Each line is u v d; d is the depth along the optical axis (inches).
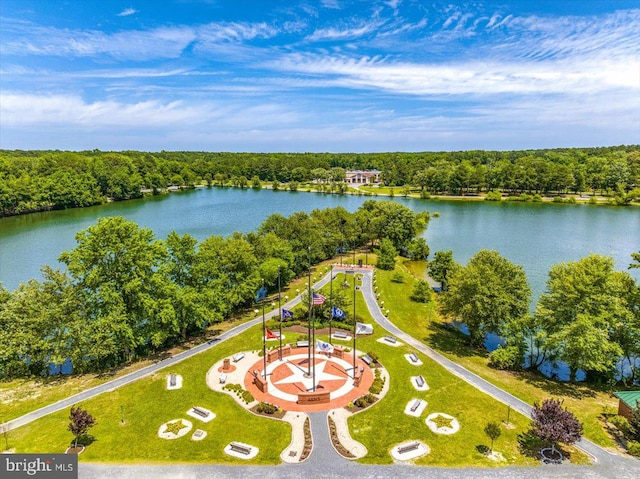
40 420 1653.5
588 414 1728.6
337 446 1487.5
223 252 2687.0
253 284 2743.6
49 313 2046.0
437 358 2237.9
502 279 2502.5
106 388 1902.1
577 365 1925.4
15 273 4040.4
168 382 1934.1
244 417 1664.6
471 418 1675.7
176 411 1702.8
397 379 1982.0
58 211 7544.3
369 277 3730.3
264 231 3959.2
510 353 2153.1
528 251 4739.2
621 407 1686.8
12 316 2146.9
